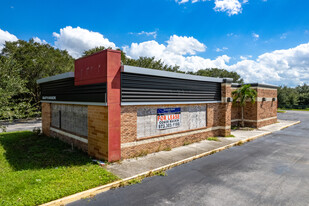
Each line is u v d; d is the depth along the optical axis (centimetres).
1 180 730
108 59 929
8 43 3091
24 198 601
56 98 1430
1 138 1507
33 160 978
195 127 1442
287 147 1374
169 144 1248
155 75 1120
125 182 754
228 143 1409
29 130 2023
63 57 3841
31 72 3169
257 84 2122
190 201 636
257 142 1525
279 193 698
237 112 2259
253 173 884
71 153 1105
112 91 947
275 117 2605
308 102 6625
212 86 1548
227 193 694
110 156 955
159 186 742
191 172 885
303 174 880
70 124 1316
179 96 1280
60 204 603
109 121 943
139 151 1085
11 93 1155
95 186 704
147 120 1130
